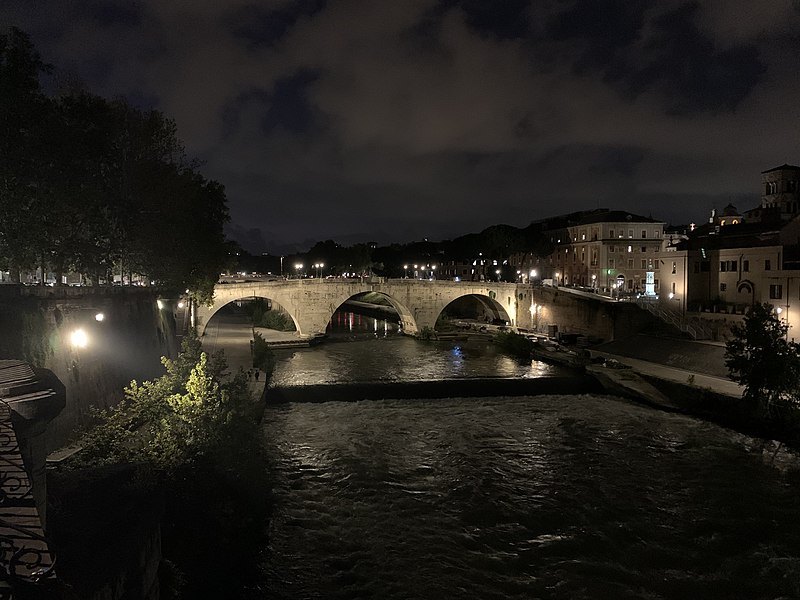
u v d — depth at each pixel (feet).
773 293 198.49
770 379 134.31
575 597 75.00
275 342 259.19
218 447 84.64
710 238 235.81
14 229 96.12
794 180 279.28
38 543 30.12
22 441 39.11
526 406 163.22
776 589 77.36
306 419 148.05
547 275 444.96
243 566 78.18
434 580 77.82
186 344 107.24
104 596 40.98
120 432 80.07
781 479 111.86
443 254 582.35
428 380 183.73
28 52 97.81
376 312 436.35
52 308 83.30
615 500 102.58
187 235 163.94
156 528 54.44
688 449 127.75
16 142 95.66
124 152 146.00
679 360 194.39
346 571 79.20
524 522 94.17
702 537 90.27
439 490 105.60
